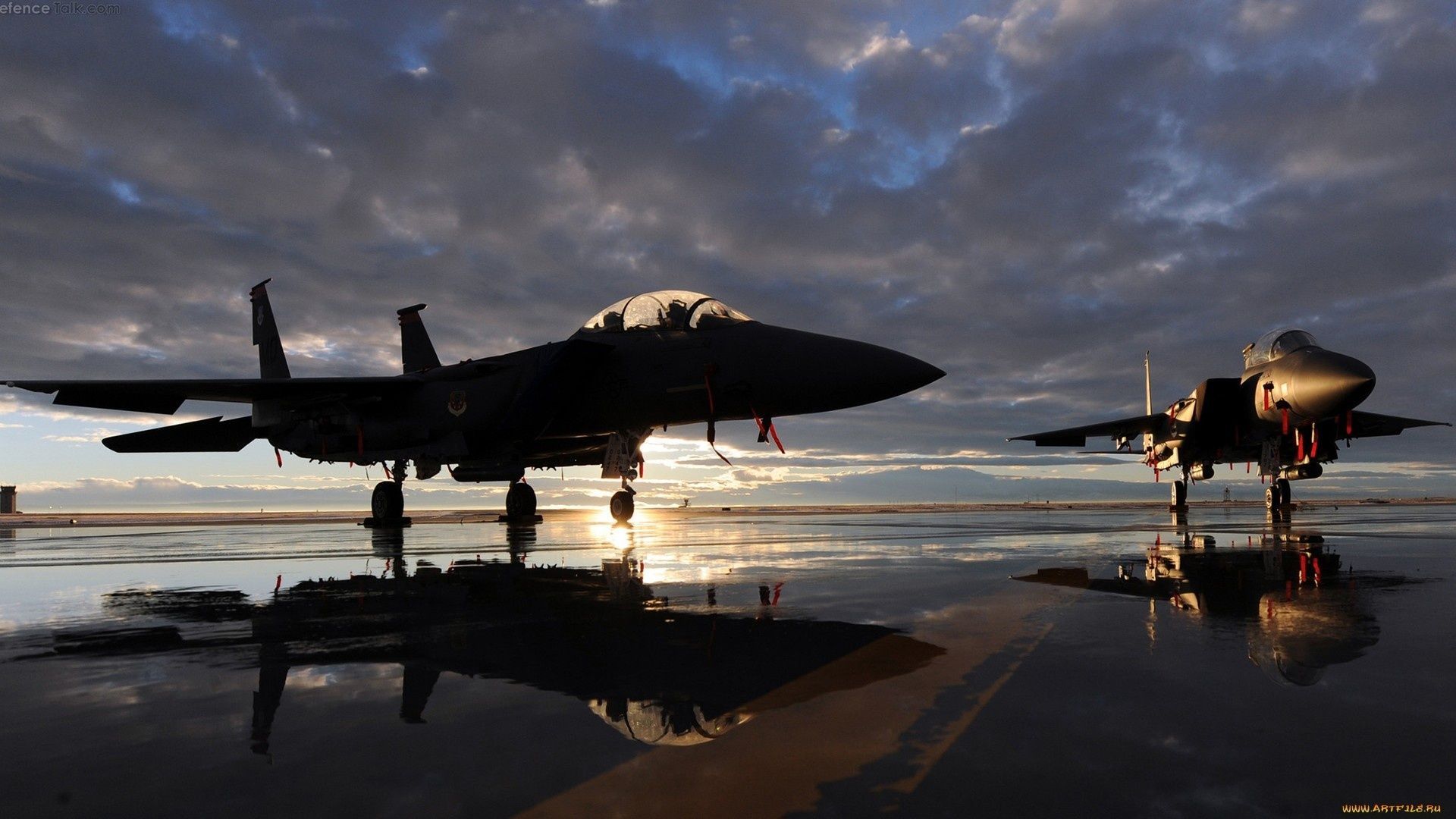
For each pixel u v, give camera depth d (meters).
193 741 1.87
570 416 12.30
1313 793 1.49
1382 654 2.72
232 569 6.45
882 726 1.92
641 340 11.89
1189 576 5.21
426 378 13.69
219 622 3.67
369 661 2.75
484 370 13.05
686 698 2.20
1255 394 15.15
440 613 3.86
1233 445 16.69
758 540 9.70
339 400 14.08
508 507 16.72
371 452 14.06
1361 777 1.57
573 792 1.52
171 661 2.79
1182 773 1.59
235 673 2.59
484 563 6.72
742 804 1.45
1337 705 2.08
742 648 2.91
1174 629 3.20
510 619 3.65
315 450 15.08
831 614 3.67
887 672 2.49
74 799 1.51
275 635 3.28
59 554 8.48
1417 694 2.19
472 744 1.82
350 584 5.25
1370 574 5.30
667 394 11.34
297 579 5.57
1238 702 2.11
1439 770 1.61
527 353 12.79
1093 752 1.72
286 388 13.45
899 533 11.41
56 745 1.85
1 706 2.21
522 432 12.09
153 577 5.84
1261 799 1.46
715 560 6.77
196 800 1.50
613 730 1.92
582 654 2.83
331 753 1.77
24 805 1.48
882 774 1.61
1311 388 13.52
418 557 7.38
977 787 1.53
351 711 2.12
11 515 42.78
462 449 12.97
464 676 2.51
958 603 4.02
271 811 1.44
